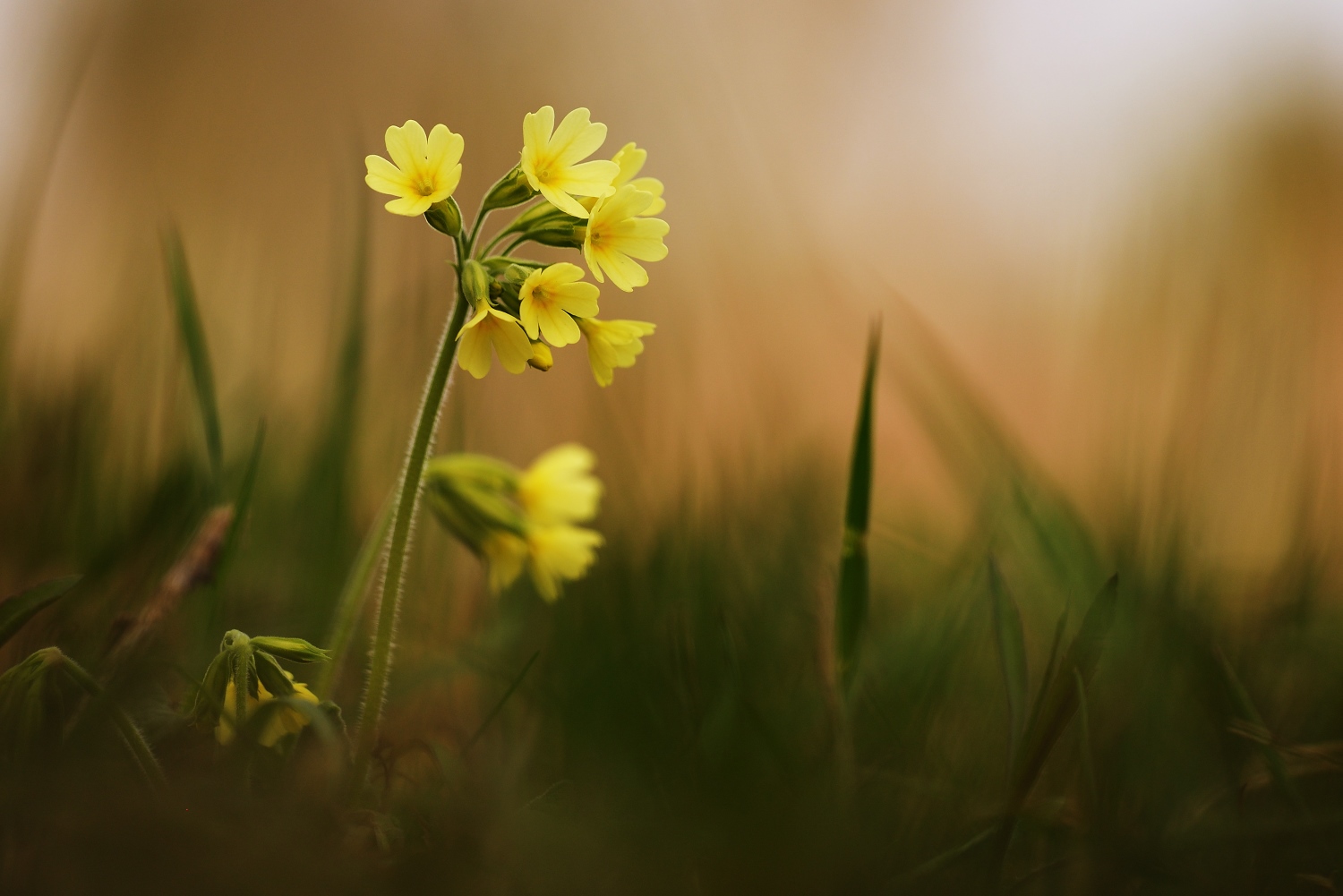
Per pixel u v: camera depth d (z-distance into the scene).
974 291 2.70
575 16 2.96
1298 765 0.93
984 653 1.00
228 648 0.91
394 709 1.00
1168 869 0.88
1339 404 1.31
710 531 1.08
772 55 3.00
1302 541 1.04
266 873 0.86
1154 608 0.98
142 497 1.04
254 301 1.33
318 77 2.76
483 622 1.07
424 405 0.93
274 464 1.09
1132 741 0.94
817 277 2.36
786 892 0.88
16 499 1.04
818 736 0.95
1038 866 0.90
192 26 2.63
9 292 1.07
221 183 2.38
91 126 2.42
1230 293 1.35
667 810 0.90
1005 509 1.07
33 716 0.88
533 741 0.95
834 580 0.94
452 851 0.88
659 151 2.80
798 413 1.40
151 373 1.12
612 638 1.00
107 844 0.86
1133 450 1.11
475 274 0.92
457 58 2.90
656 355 1.57
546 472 1.03
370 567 0.96
